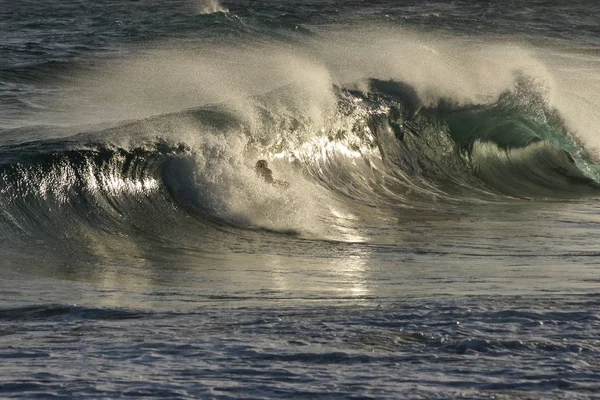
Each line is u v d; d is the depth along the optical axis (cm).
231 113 5281
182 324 2053
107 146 4328
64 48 12325
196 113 5188
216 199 4384
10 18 17662
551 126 7075
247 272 3184
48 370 1619
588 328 1928
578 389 1510
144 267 3250
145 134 4647
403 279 2967
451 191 5950
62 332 1981
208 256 3578
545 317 2031
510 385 1530
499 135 6731
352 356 1720
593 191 6291
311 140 5584
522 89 7150
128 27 14925
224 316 2148
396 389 1509
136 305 2381
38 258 3269
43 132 5403
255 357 1716
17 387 1505
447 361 1684
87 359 1706
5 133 5406
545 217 4991
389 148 6212
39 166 3938
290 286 2812
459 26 17875
